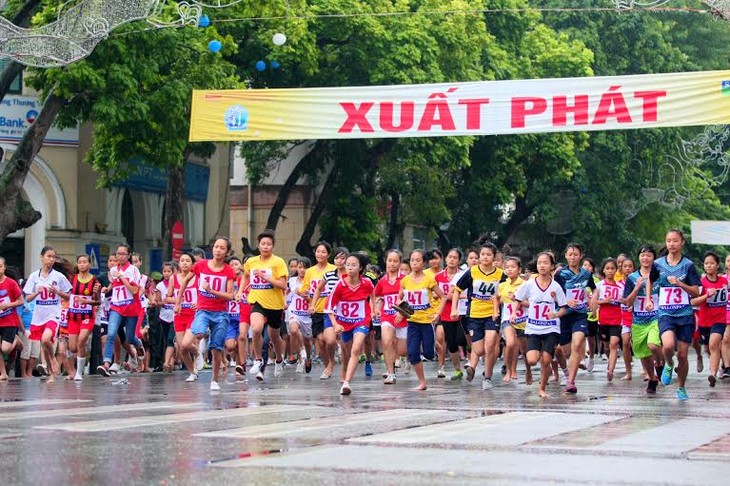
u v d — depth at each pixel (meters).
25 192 46.78
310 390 21.97
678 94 28.33
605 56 67.38
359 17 45.25
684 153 69.69
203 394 20.61
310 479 9.08
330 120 29.98
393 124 29.69
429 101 29.52
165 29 33.88
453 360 27.20
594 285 21.48
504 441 11.93
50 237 46.81
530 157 59.94
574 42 60.06
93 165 41.34
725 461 10.41
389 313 23.80
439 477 9.23
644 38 67.94
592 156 66.25
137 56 33.91
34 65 28.00
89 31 27.31
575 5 67.12
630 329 26.62
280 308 25.81
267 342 33.31
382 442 11.77
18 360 29.14
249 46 42.69
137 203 52.56
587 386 24.00
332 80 47.00
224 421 14.20
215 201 57.62
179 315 26.20
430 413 15.75
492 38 54.16
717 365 24.45
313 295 27.78
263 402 18.19
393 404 17.78
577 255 21.39
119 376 28.94
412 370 31.69
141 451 10.93
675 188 69.19
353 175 52.56
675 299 19.83
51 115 34.16
